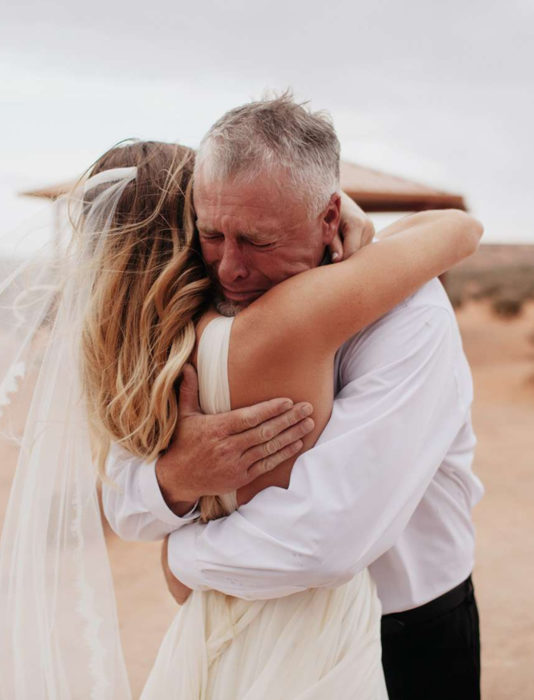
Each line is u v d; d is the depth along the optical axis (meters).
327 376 1.48
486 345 22.89
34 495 1.71
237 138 1.34
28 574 1.73
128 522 1.67
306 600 1.56
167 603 4.97
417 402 1.49
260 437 1.45
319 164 1.38
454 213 1.73
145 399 1.53
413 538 1.90
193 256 1.55
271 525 1.45
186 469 1.51
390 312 1.56
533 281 31.42
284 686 1.52
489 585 5.38
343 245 1.54
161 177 1.57
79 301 1.62
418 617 1.94
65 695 1.74
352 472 1.43
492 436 11.05
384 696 1.66
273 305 1.43
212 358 1.47
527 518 7.03
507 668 4.12
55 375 1.67
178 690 1.61
